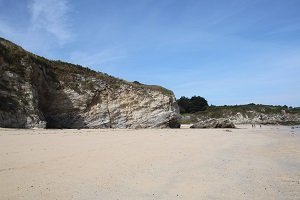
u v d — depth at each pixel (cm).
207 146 2106
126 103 4753
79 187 902
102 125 4466
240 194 945
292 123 10388
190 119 10288
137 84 5216
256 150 2112
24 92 3391
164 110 4997
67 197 809
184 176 1125
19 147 1530
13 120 3102
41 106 3962
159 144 2016
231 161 1538
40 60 4094
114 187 926
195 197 883
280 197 941
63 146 1656
